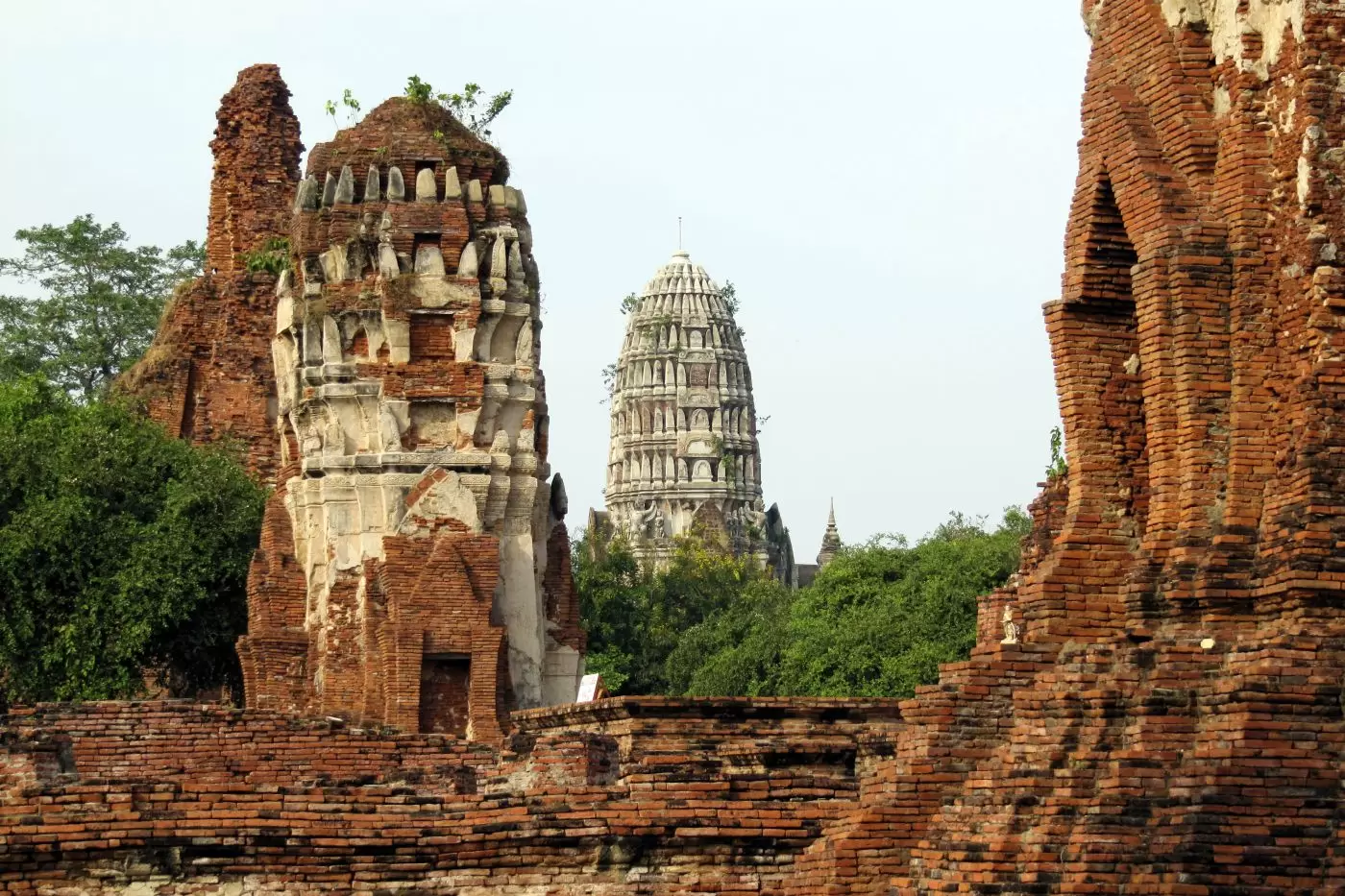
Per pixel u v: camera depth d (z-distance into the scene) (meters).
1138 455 32.72
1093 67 33.25
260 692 57.62
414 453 57.09
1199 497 30.56
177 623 67.69
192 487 68.69
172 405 74.75
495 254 57.97
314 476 57.94
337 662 56.97
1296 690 28.59
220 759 43.84
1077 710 30.08
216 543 68.19
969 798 31.00
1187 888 28.12
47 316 112.81
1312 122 30.14
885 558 110.75
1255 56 31.12
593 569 134.50
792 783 35.09
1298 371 30.11
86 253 114.94
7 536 67.19
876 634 101.69
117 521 68.50
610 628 129.38
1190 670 29.59
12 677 66.94
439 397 57.28
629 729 39.06
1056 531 37.12
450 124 59.00
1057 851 29.27
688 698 38.97
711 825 34.41
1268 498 30.11
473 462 57.25
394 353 57.31
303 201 58.53
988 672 32.19
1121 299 32.88
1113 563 32.31
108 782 34.62
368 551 57.00
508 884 34.69
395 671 55.47
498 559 56.75
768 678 112.06
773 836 34.41
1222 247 30.95
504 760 37.66
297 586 58.44
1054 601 32.25
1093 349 33.00
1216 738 28.75
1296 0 30.53
